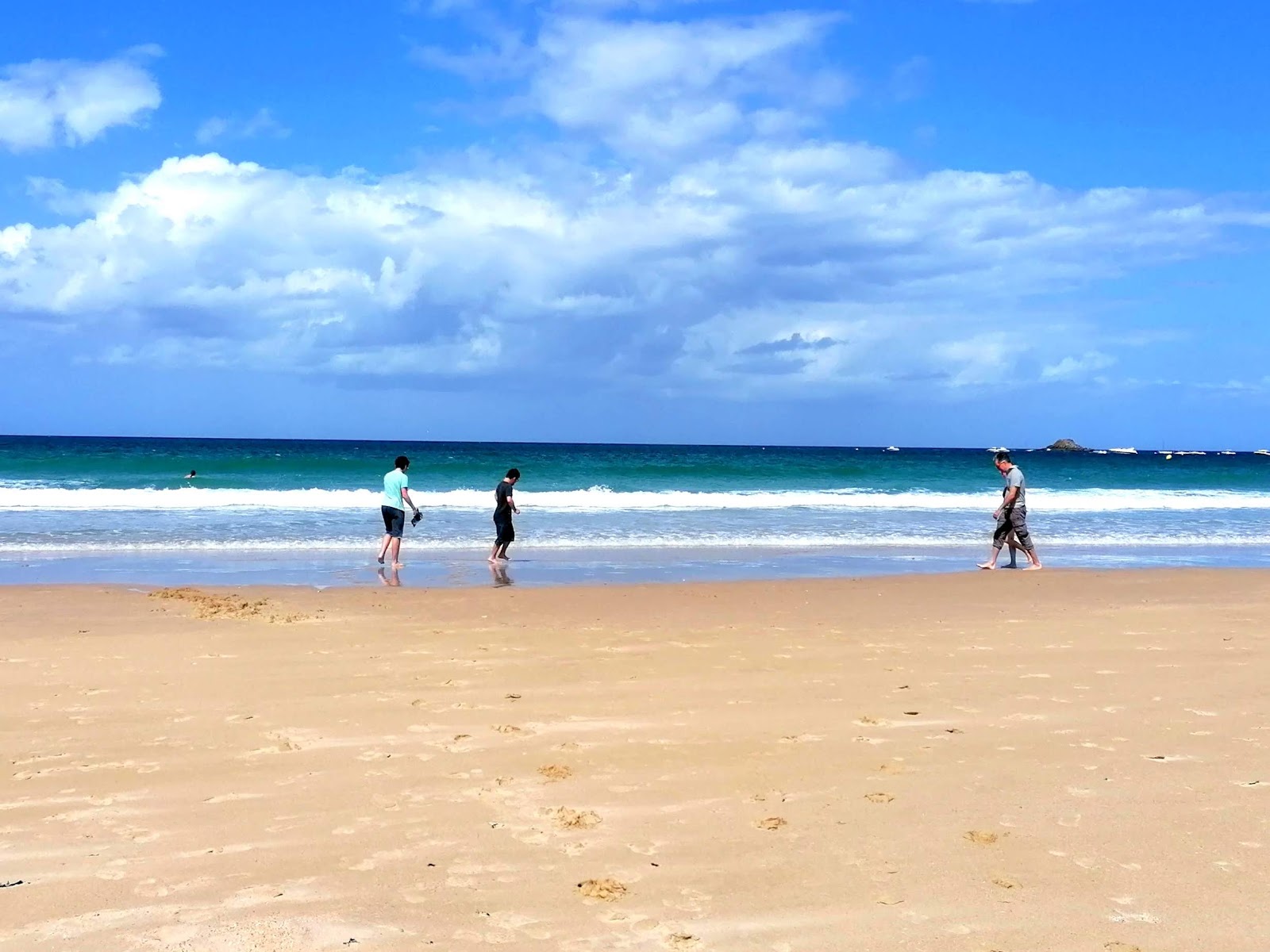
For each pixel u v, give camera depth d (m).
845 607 11.44
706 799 5.02
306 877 4.07
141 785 5.17
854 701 6.98
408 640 9.15
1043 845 4.45
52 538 17.83
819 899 3.92
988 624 10.31
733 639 9.34
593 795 5.06
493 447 121.19
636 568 15.38
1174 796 5.07
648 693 7.20
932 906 3.87
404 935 3.60
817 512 25.28
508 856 4.30
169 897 3.88
